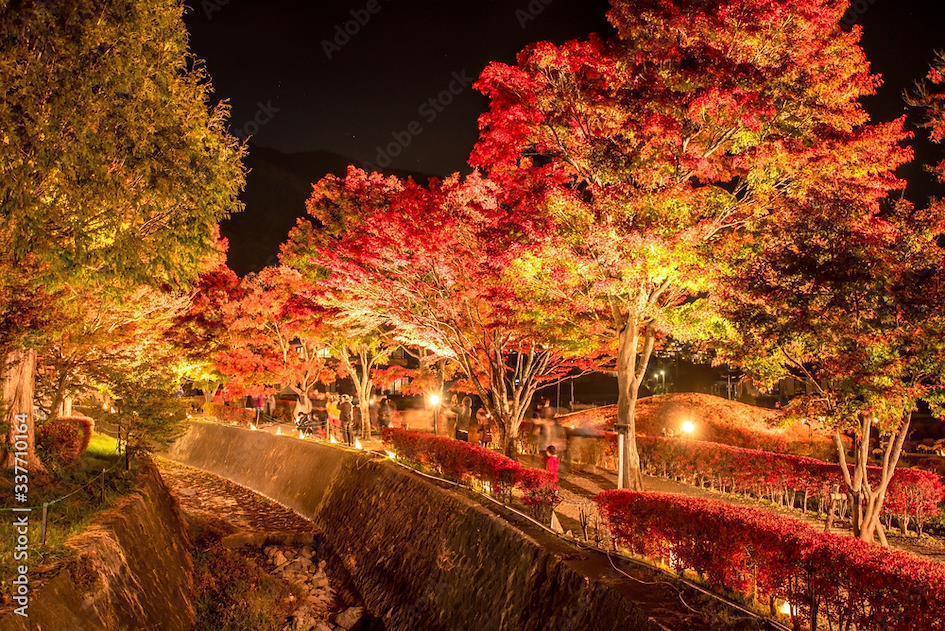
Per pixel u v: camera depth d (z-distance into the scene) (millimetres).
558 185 14414
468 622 11086
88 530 10453
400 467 18047
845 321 9078
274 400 39562
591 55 14586
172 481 28953
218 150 11180
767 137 13742
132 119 9758
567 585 9047
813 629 6824
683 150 14273
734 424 25344
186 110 10883
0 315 10773
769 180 13664
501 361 19797
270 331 29828
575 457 22422
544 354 21531
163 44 10359
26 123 8742
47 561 8711
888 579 6082
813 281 9359
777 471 16281
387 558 15516
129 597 9852
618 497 10297
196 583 15078
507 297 16078
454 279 17609
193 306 26688
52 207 9016
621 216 13320
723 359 11750
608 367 25344
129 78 9594
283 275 27297
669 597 7949
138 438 16438
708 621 7242
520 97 15281
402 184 22734
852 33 13805
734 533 7918
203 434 35344
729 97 12914
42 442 15211
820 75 13477
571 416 30203
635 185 13719
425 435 18328
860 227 9430
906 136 13000
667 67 13977
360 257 17969
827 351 9633
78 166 9164
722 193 13750
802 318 9250
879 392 9055
